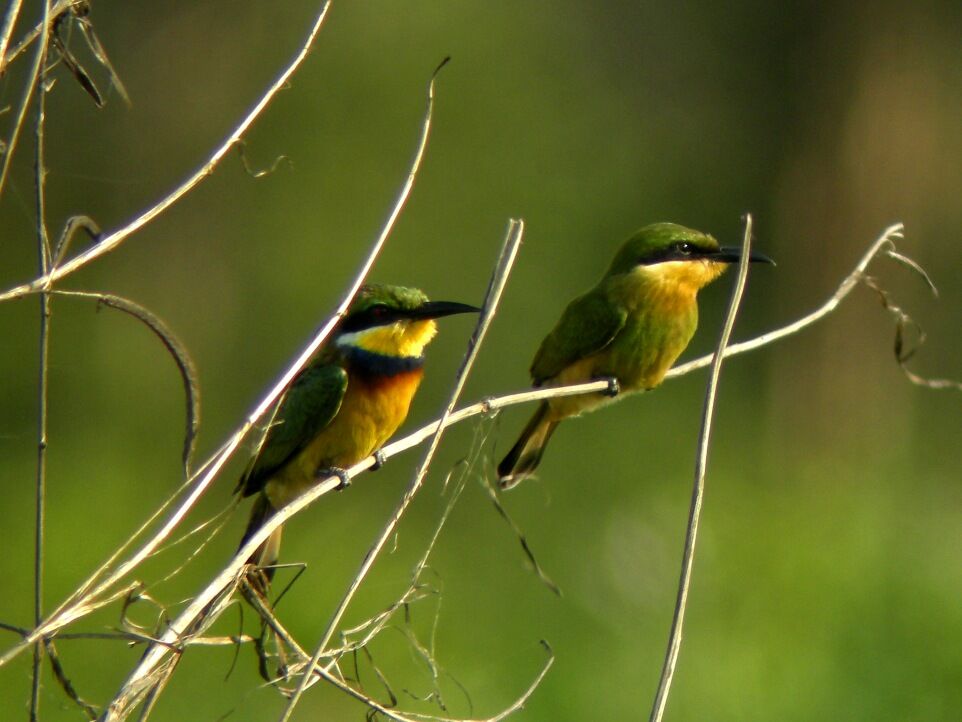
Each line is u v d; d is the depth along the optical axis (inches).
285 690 209.6
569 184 798.5
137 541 466.6
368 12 776.9
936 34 888.3
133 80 765.9
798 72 891.4
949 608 402.0
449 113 772.6
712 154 872.3
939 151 886.4
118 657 371.2
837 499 533.0
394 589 442.6
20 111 192.4
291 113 759.1
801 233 872.9
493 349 725.3
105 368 652.7
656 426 657.6
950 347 844.0
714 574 422.9
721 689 376.5
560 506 556.1
